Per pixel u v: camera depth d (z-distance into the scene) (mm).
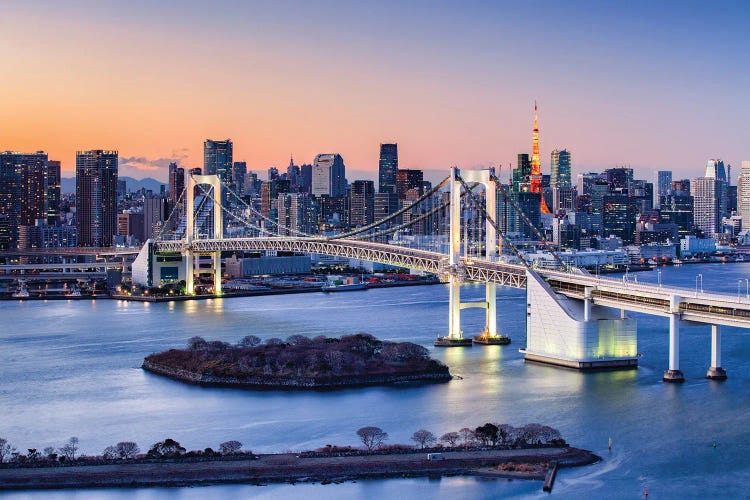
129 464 151375
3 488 143125
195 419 182250
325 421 178875
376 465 148625
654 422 173875
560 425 172875
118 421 181500
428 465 149000
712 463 151625
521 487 141750
